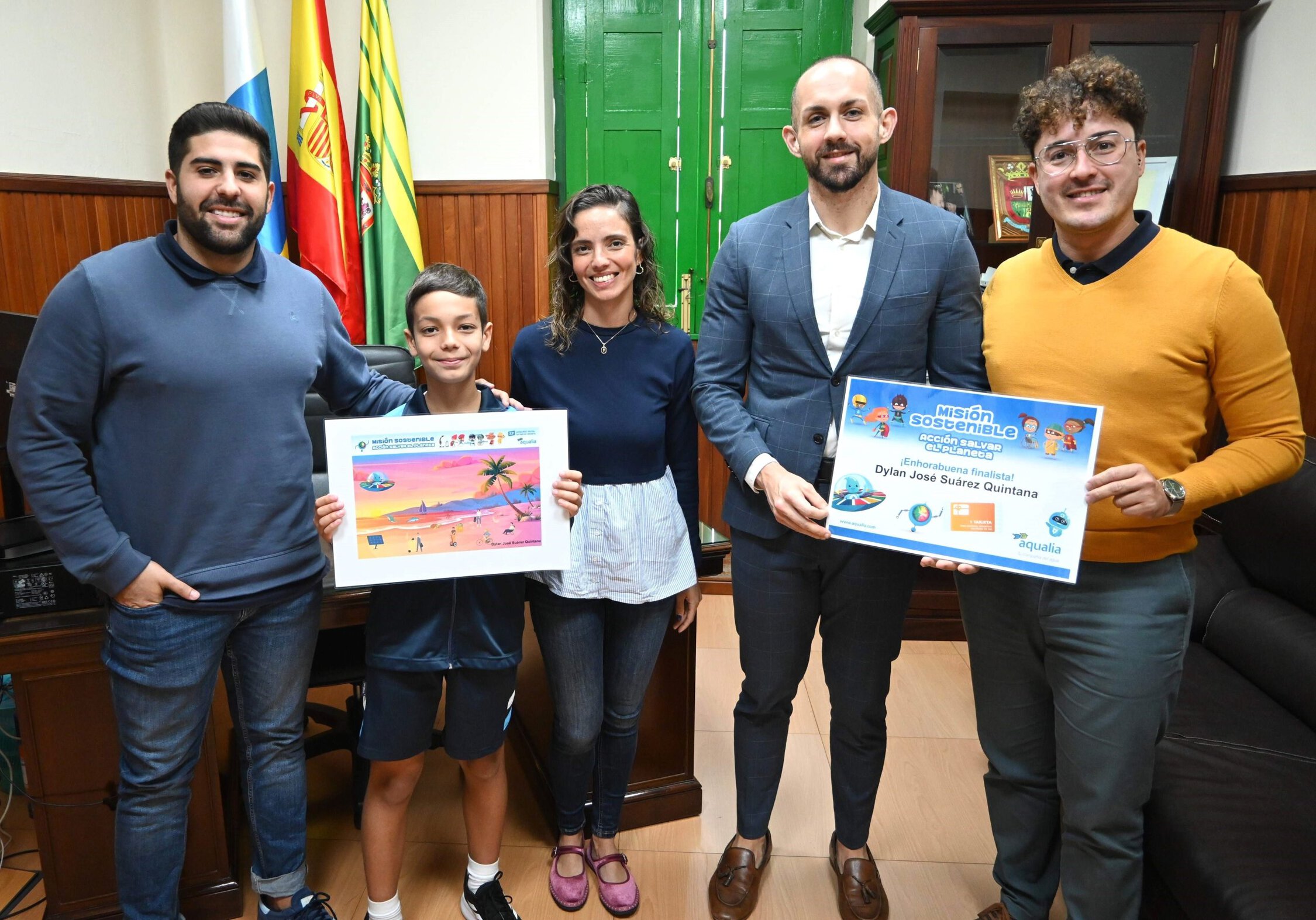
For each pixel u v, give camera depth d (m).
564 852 1.74
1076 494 1.25
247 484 1.32
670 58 3.33
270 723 1.47
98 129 2.61
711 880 1.77
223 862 1.66
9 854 1.84
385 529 1.37
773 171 3.41
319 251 2.83
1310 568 1.81
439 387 1.45
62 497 1.24
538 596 1.56
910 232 1.42
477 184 3.11
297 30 2.79
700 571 1.89
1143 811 1.49
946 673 2.70
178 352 1.25
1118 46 2.66
